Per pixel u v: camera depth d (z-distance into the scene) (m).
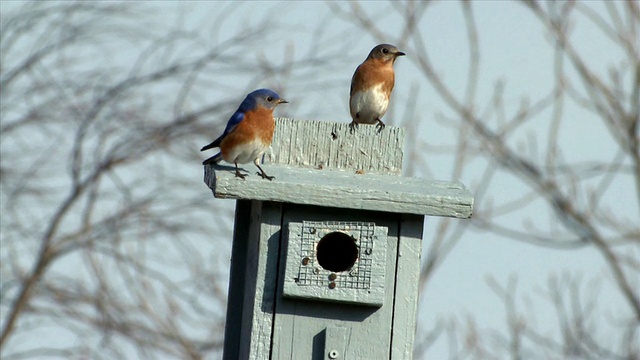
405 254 10.55
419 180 11.18
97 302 20.00
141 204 20.91
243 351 11.11
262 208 10.59
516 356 16.98
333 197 10.38
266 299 10.53
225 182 10.36
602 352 17.42
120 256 20.27
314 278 10.44
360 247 10.48
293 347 10.50
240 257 11.99
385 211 10.45
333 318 10.54
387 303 10.52
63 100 21.75
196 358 19.61
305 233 10.48
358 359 10.46
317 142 12.02
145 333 19.81
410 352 10.48
